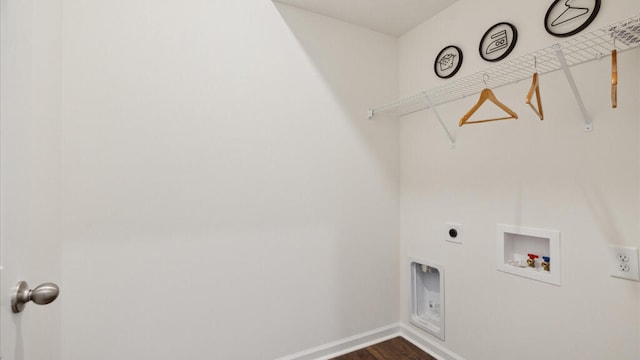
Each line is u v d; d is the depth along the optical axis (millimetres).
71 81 1271
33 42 934
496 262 1559
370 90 2090
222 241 1583
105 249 1330
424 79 2012
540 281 1367
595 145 1192
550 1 1336
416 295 2088
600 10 1170
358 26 2053
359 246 2020
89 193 1301
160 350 1440
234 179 1616
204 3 1558
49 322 1127
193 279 1513
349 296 1976
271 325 1715
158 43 1444
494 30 1578
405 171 2164
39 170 1021
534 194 1394
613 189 1144
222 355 1580
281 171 1749
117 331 1354
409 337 2090
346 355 1899
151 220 1422
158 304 1437
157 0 1447
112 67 1348
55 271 1182
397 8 1863
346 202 1970
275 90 1741
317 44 1890
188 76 1507
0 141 628
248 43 1669
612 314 1143
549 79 1340
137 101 1395
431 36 1961
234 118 1619
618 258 1125
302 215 1813
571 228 1263
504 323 1520
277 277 1732
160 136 1441
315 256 1853
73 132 1272
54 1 1163
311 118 1854
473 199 1680
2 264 632
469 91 1681
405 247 2152
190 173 1507
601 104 1175
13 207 694
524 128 1435
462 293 1743
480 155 1643
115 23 1356
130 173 1379
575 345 1248
